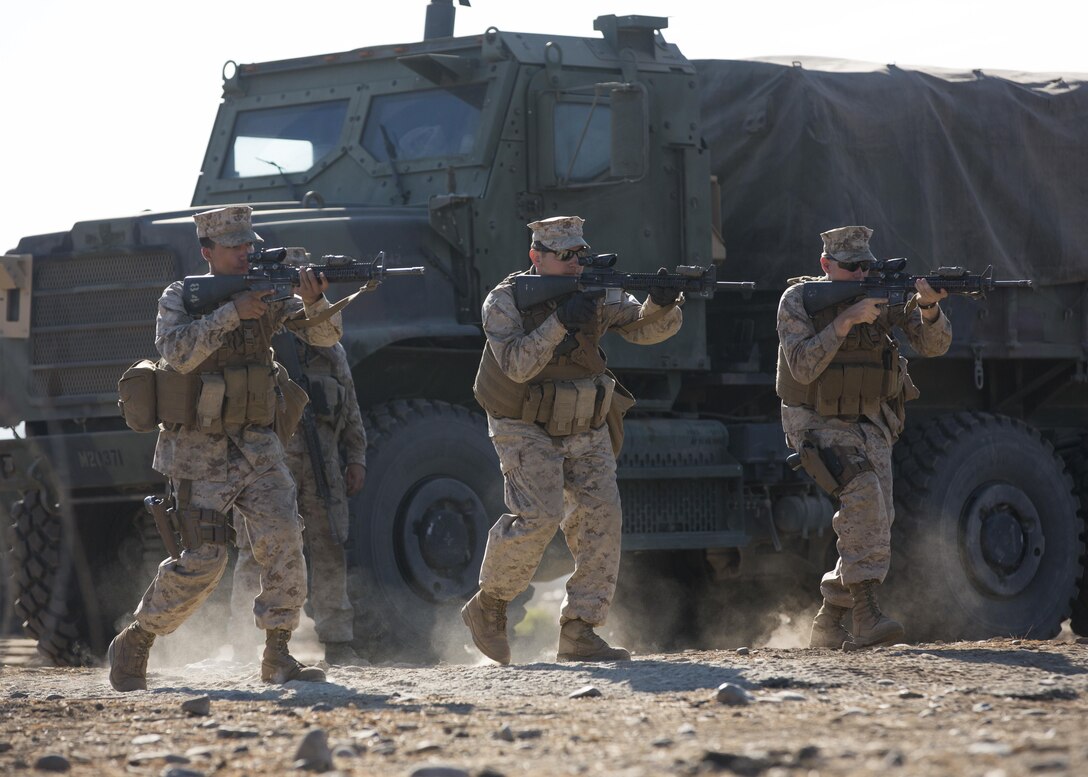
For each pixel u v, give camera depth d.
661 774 8.68
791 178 25.83
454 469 21.23
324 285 14.21
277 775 9.34
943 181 26.73
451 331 21.58
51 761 9.73
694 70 24.55
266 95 25.59
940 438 25.14
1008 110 27.30
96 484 21.20
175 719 11.97
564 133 22.95
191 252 20.62
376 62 24.47
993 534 25.25
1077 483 28.09
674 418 24.77
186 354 13.91
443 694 13.33
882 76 26.62
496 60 22.84
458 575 21.12
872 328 16.97
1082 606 27.59
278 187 24.75
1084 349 27.91
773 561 25.64
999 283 16.48
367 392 21.80
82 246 21.34
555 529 15.63
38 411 21.78
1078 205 27.81
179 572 14.29
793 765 8.73
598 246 23.28
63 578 22.75
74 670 19.16
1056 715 10.73
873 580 16.89
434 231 21.84
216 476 14.32
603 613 15.74
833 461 16.88
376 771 9.30
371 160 23.67
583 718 11.30
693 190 24.25
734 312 26.42
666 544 23.47
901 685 13.02
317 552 19.08
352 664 19.11
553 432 15.49
